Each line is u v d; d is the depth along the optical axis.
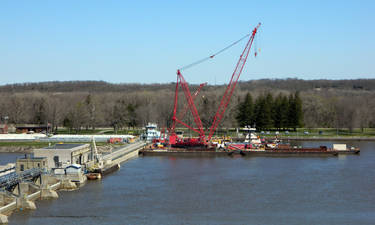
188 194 114.94
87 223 89.94
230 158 189.25
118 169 156.50
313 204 104.81
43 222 90.12
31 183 110.31
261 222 91.19
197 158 189.88
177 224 89.75
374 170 150.50
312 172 147.38
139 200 108.44
